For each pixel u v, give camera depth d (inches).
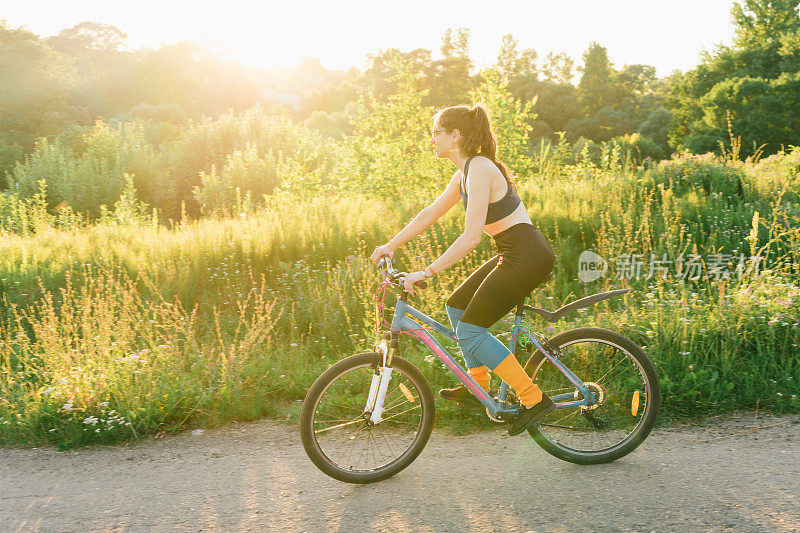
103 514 121.7
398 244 134.1
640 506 112.7
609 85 3629.4
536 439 134.8
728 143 1894.7
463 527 109.0
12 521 120.2
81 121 2295.8
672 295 208.4
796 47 2102.6
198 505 123.9
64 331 217.6
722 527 103.9
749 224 272.2
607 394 136.4
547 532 105.6
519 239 121.8
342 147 627.2
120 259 272.7
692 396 161.5
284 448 154.5
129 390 176.7
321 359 208.7
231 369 186.5
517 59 4020.7
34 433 167.5
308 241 282.7
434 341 132.6
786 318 184.9
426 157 526.9
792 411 156.6
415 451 133.0
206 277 268.1
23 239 349.4
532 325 192.1
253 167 623.8
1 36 2253.9
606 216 275.6
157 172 733.9
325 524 112.9
